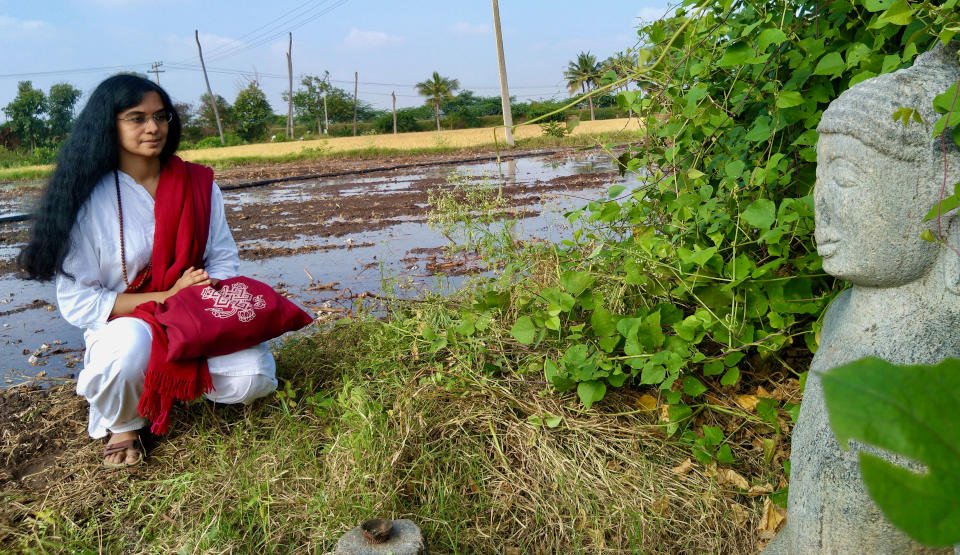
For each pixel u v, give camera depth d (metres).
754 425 2.73
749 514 2.41
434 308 3.76
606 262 3.19
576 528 2.38
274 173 22.39
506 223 4.18
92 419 3.05
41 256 2.88
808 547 1.72
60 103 67.44
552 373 2.80
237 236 9.22
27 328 5.22
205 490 2.65
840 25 2.62
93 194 2.95
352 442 2.61
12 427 3.33
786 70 2.83
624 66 3.15
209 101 75.94
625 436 2.69
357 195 13.78
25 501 2.72
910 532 0.34
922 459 0.35
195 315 2.89
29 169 29.50
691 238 2.97
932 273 1.63
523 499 2.50
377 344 3.48
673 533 2.37
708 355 2.92
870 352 1.66
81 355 4.51
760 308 2.66
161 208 3.02
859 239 1.65
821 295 2.71
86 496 2.71
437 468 2.60
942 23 1.96
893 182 1.59
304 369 3.51
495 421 2.78
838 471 1.63
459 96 89.62
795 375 2.89
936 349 1.61
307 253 7.62
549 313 2.83
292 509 2.53
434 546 2.33
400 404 2.83
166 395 2.87
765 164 2.83
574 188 11.59
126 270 3.03
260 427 3.08
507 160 21.22
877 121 1.58
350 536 2.08
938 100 1.53
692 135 3.15
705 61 2.82
